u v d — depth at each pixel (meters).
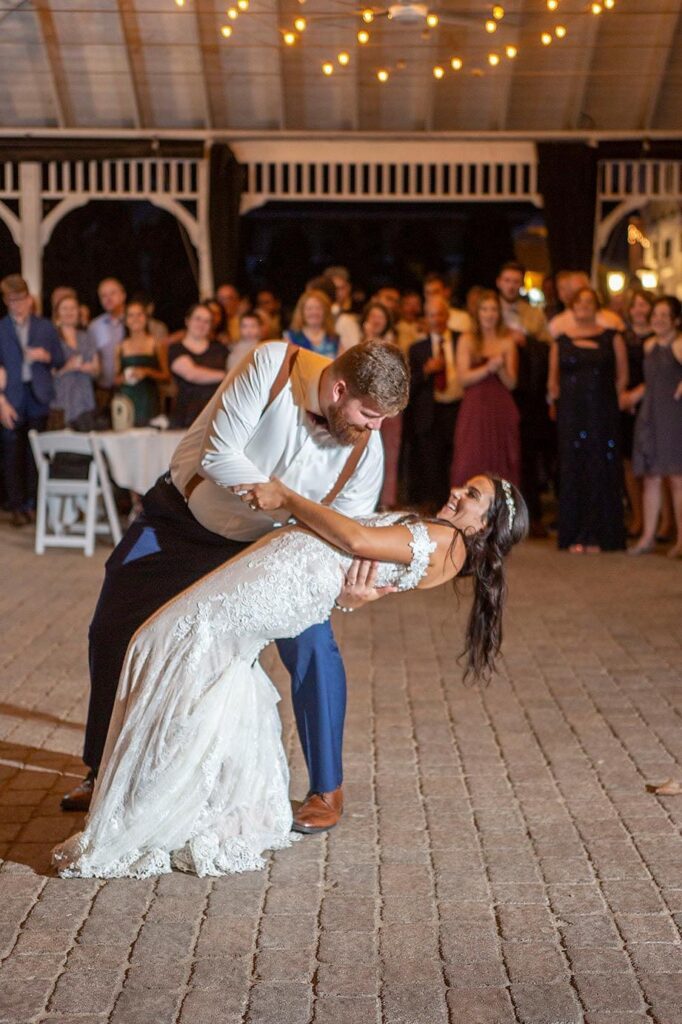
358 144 13.14
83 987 3.06
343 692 4.18
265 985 3.08
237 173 13.06
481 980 3.12
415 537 3.83
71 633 6.96
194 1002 3.00
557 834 4.08
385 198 13.30
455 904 3.56
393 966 3.19
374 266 15.57
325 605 3.81
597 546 9.88
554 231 12.98
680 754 4.88
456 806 4.33
